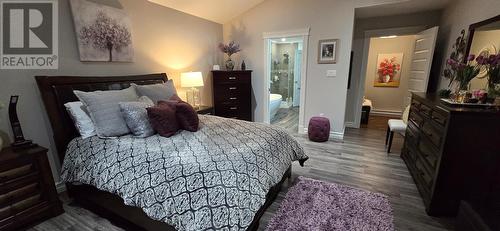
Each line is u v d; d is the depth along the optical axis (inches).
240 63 191.5
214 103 176.1
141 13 121.9
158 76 131.0
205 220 50.0
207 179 55.1
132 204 59.2
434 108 82.4
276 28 170.2
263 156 71.1
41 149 76.0
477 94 77.9
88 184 73.5
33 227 75.1
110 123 83.3
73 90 90.7
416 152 102.0
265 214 80.5
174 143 75.4
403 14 163.5
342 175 108.7
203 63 171.6
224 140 78.3
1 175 67.8
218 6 156.5
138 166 63.2
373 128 190.7
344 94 157.3
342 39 150.4
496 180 70.3
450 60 95.7
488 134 68.6
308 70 165.6
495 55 75.5
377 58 235.8
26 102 84.0
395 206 84.0
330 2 149.3
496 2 85.7
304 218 76.5
